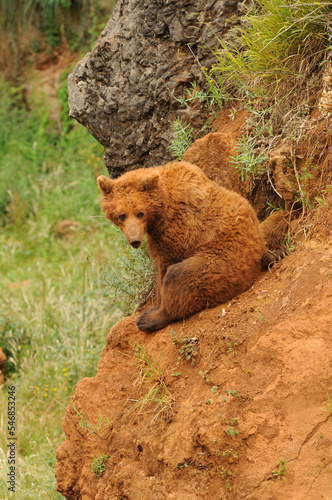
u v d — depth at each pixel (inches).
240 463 239.3
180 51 399.9
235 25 383.9
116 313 579.5
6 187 936.3
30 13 1066.7
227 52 362.3
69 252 767.1
